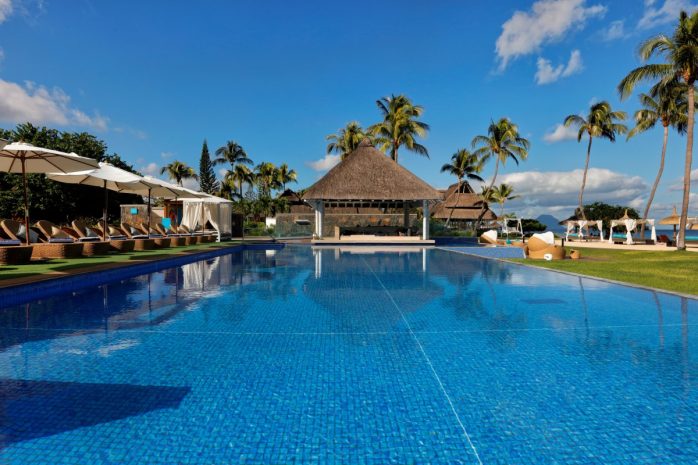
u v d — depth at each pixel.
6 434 2.27
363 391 2.92
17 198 25.95
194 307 5.66
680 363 3.49
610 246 24.36
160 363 3.44
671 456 2.13
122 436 2.28
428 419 2.52
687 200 18.67
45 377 3.11
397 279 8.57
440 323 4.86
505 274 9.52
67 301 6.02
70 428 2.36
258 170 59.44
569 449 2.20
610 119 33.34
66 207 27.70
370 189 20.80
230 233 27.34
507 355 3.71
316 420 2.50
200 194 20.45
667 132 26.98
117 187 15.73
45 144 28.52
